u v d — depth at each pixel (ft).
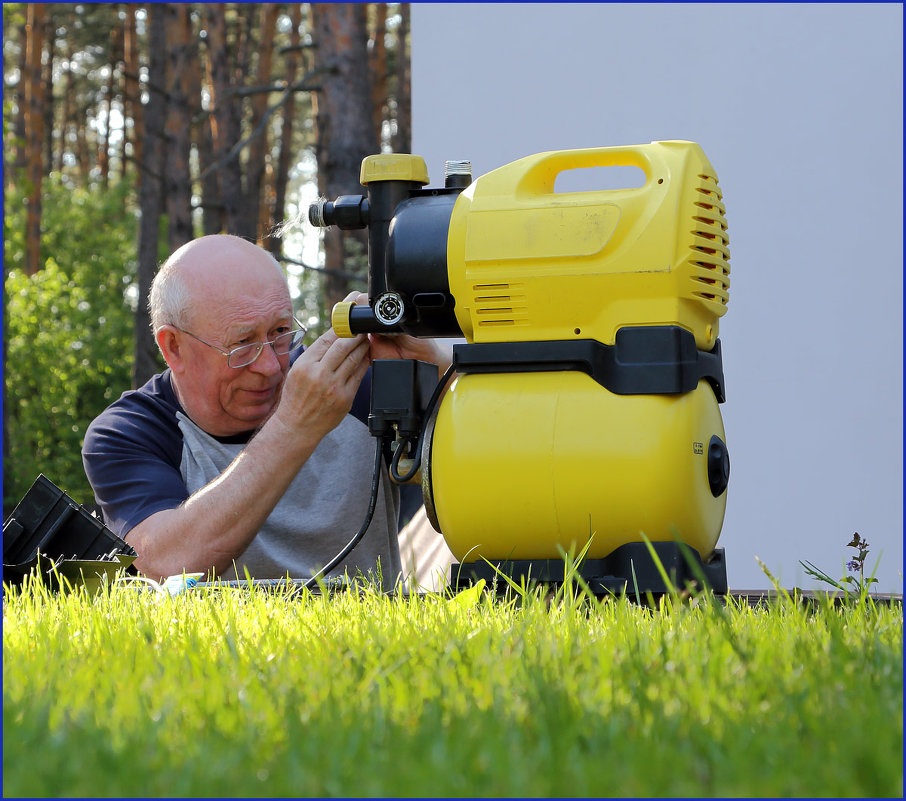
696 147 5.64
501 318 5.56
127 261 71.26
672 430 5.32
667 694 3.41
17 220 61.05
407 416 5.95
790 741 2.89
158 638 4.78
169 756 2.89
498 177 5.72
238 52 64.34
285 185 59.52
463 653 4.01
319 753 2.86
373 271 6.04
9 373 54.75
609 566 5.43
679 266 5.34
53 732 3.14
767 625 4.66
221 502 7.40
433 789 2.58
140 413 8.61
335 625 4.83
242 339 8.25
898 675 3.62
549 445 5.39
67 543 6.82
